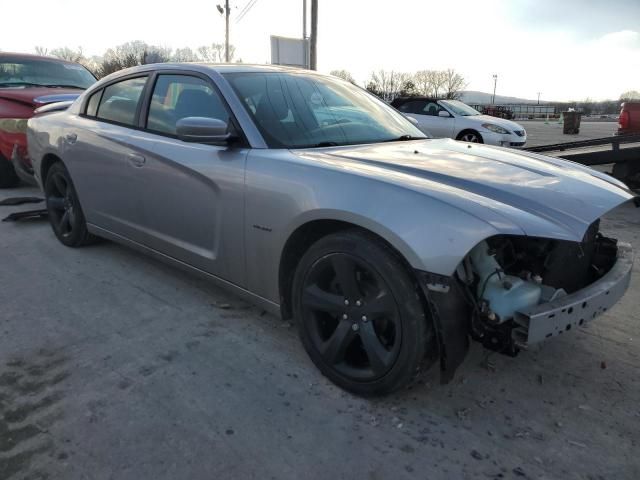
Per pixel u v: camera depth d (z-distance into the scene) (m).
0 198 6.61
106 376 2.67
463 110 12.38
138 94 3.73
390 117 3.69
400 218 2.18
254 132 2.89
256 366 2.78
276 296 2.83
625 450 2.19
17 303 3.51
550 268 2.52
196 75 3.31
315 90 3.46
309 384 2.63
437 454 2.16
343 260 2.39
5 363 2.78
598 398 2.55
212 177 2.97
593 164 7.06
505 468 2.09
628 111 8.70
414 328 2.21
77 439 2.20
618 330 3.22
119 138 3.67
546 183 2.49
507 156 3.02
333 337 2.53
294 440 2.22
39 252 4.55
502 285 2.22
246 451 2.15
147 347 2.96
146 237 3.65
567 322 2.23
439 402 2.50
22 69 7.35
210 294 3.69
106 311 3.41
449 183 2.38
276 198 2.64
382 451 2.17
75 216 4.45
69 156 4.21
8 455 2.10
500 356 2.90
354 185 2.36
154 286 3.82
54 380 2.62
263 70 3.44
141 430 2.26
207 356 2.88
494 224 2.05
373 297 2.35
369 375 2.42
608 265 2.81
